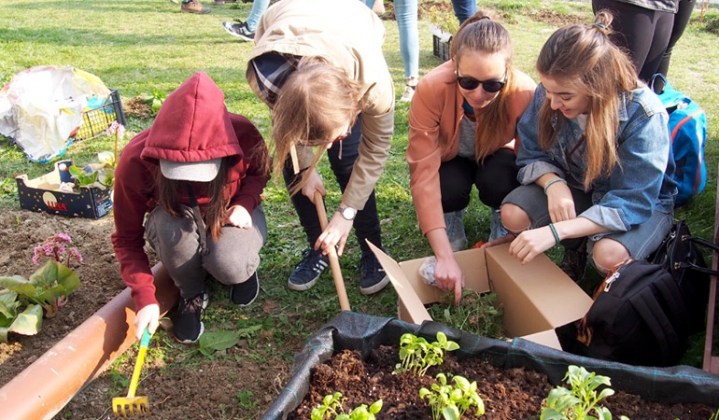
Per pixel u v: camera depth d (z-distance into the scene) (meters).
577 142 2.60
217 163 2.21
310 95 1.90
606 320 2.19
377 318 2.17
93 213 3.62
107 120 4.83
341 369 2.05
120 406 2.27
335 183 4.02
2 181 4.12
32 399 2.14
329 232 2.59
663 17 3.24
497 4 9.10
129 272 2.49
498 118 2.75
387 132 2.54
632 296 2.19
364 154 2.59
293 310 2.93
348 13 2.36
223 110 2.24
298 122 1.92
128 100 5.56
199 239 2.59
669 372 1.89
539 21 8.53
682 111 3.24
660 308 2.21
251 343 2.71
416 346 1.99
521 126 2.76
